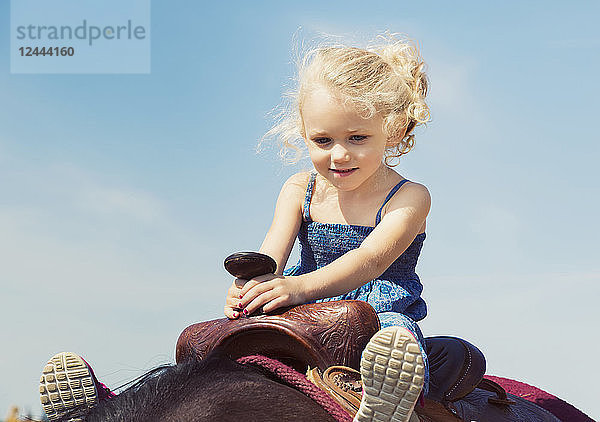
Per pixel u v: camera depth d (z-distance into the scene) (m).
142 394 1.24
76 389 1.40
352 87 1.77
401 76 1.94
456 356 1.90
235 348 1.48
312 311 1.45
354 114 1.77
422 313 2.04
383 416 1.20
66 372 1.40
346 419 1.29
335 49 1.90
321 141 1.83
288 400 1.31
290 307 1.58
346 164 1.81
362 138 1.81
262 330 1.45
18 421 1.37
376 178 2.02
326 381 1.36
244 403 1.25
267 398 1.28
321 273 1.68
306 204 2.11
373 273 1.80
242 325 1.45
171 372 1.30
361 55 1.88
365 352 1.19
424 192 1.99
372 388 1.20
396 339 1.18
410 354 1.17
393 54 1.99
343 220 2.03
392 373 1.18
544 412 2.38
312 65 1.86
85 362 1.42
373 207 2.00
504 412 2.17
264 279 1.57
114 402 1.25
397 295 1.94
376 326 1.46
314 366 1.42
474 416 2.01
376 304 1.89
